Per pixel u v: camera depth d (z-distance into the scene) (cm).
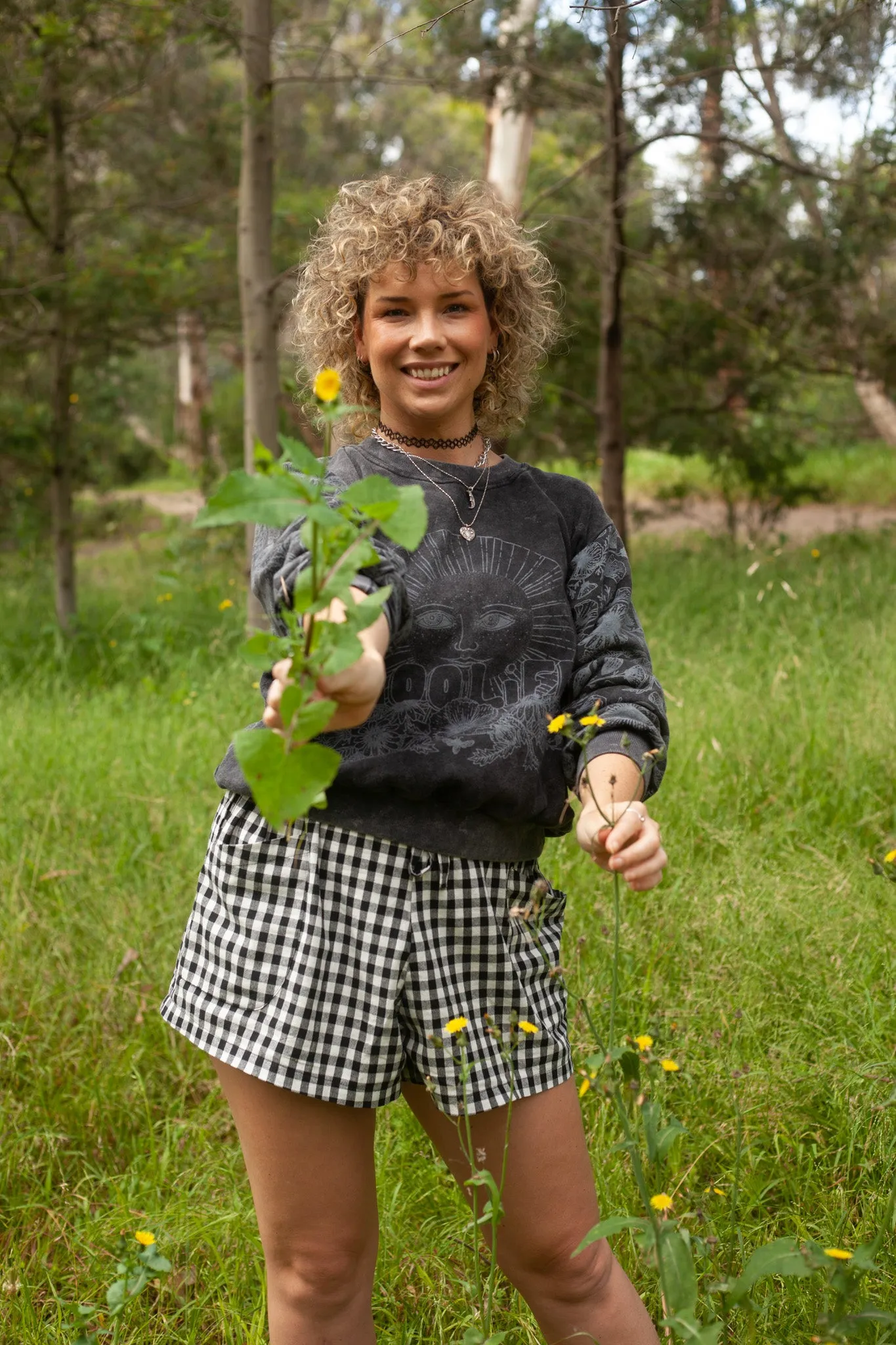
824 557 865
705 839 365
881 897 311
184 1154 262
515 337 184
